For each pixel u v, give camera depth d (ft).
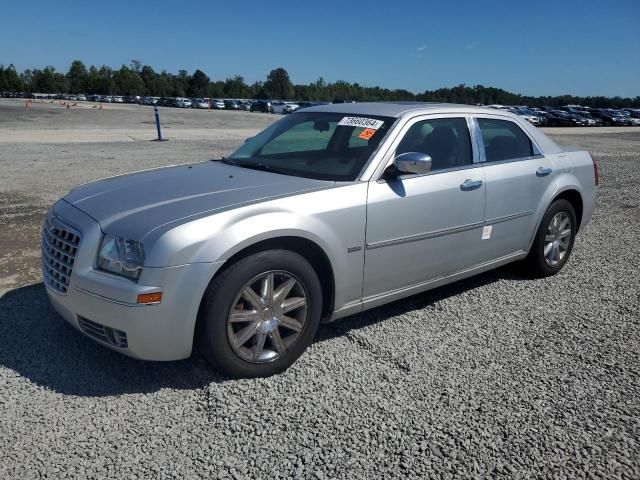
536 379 10.81
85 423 9.08
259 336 10.38
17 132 72.69
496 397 10.12
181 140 63.67
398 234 12.16
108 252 9.70
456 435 9.00
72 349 11.48
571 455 8.58
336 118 13.99
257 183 11.58
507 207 14.78
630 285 16.43
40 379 10.33
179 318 9.43
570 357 11.76
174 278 9.28
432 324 13.32
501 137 15.34
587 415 9.64
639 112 188.14
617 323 13.60
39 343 11.69
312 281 10.85
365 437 8.90
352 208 11.28
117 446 8.53
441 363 11.37
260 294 10.32
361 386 10.41
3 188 29.53
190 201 10.50
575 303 14.90
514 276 17.08
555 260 16.93
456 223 13.41
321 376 10.75
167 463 8.19
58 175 34.17
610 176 39.34
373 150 12.32
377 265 11.99
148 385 10.25
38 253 17.90
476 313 14.06
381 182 11.97
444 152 13.57
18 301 13.89
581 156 17.70
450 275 13.91
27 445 8.49
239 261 9.91
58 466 8.05
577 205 17.70
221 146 55.42
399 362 11.35
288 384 10.43
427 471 8.16
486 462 8.38
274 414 9.46
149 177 12.65
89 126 91.25
